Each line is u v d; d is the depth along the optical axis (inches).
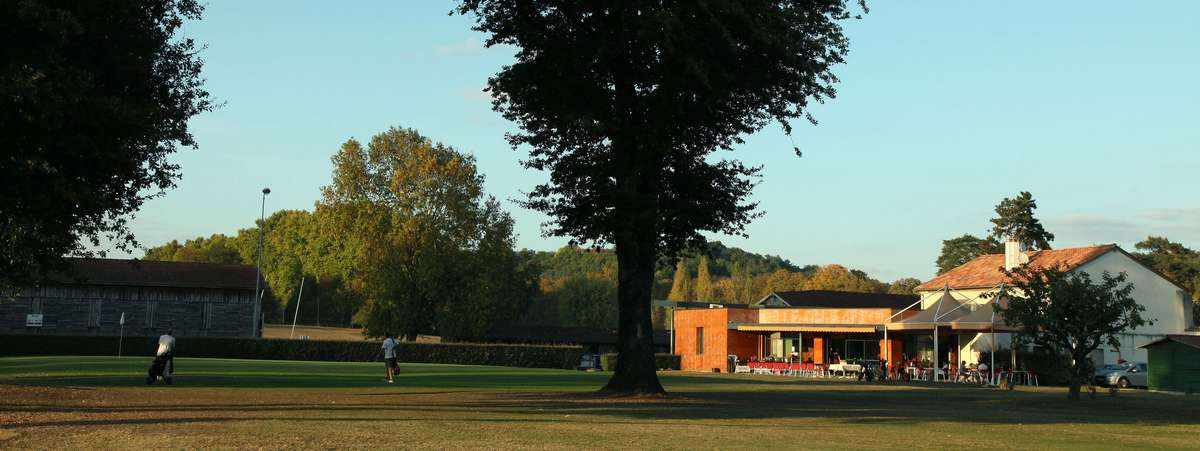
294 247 4980.3
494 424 659.4
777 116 1040.2
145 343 2532.0
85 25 701.9
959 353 2267.5
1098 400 1232.2
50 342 2440.9
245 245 5506.9
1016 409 1039.6
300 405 822.5
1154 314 2292.1
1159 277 2308.1
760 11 921.5
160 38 799.7
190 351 2480.3
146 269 2844.5
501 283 2977.4
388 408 803.4
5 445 487.8
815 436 642.8
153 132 743.1
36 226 754.8
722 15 901.8
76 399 868.0
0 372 1347.2
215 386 1133.1
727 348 2501.2
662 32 890.7
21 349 2415.1
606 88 998.4
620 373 1069.8
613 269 6461.6
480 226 3019.2
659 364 2731.3
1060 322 1184.2
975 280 2370.8
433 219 2938.0
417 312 2925.7
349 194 2923.2
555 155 1066.1
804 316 2395.4
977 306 2292.1
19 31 657.6
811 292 2847.0
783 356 2518.5
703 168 1063.0
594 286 4648.1
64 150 702.5
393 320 2888.8
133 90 784.3
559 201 1069.8
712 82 934.4
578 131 1002.1
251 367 1632.6
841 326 2235.5
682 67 910.4
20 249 862.5
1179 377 1615.4
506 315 3083.2
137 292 2763.3
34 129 679.1
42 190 705.0
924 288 2493.8
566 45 972.6
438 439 547.2
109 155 711.1
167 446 488.1
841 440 618.5
